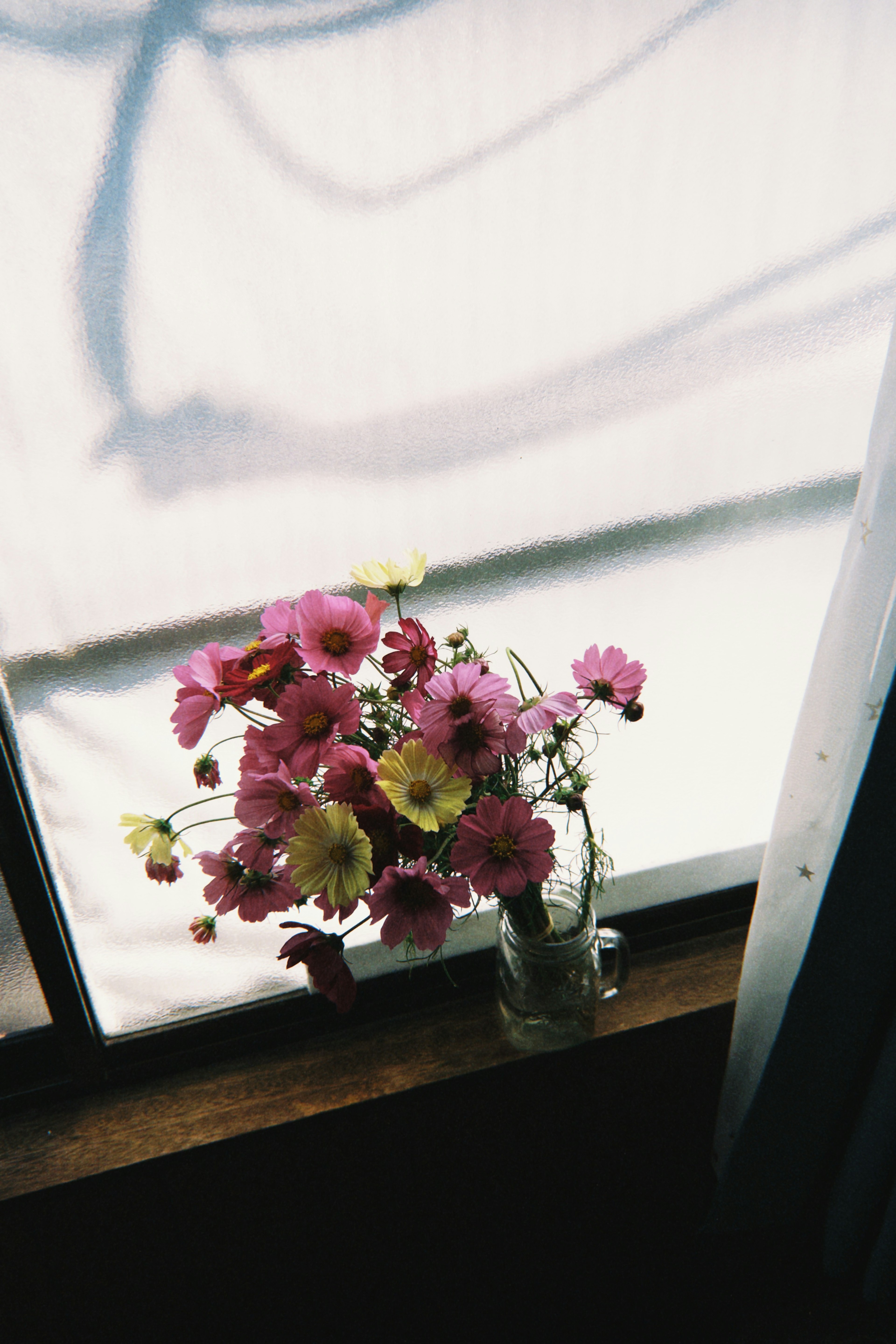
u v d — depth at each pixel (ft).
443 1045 3.54
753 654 3.59
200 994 3.48
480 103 2.71
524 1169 3.84
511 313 2.93
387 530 3.08
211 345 2.75
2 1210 3.17
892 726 2.66
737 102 2.88
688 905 3.86
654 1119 3.91
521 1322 3.99
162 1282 3.58
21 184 2.51
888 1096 3.17
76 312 2.63
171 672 3.03
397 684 2.64
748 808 3.83
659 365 3.11
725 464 3.30
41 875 2.99
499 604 3.28
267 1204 3.56
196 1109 3.38
